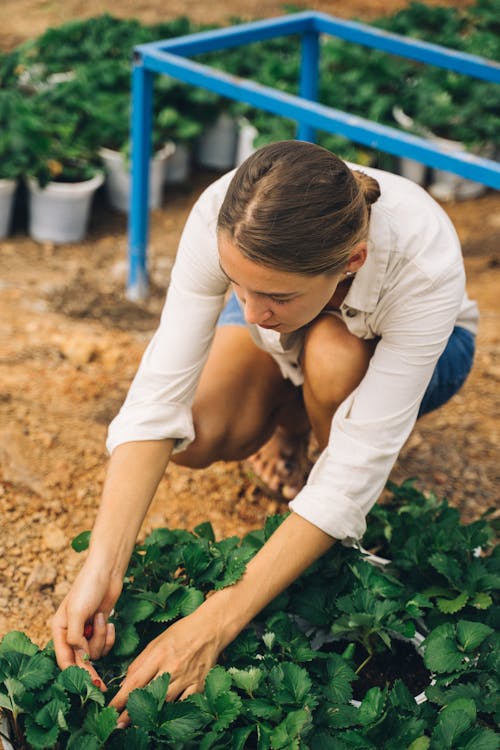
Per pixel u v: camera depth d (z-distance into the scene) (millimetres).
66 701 1725
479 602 2094
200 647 1806
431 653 1944
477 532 2322
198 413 2287
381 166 5215
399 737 1778
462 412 3385
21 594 2457
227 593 1865
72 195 4258
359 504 1918
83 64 5316
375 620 2027
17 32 6277
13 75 5043
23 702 1739
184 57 3564
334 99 5348
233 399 2332
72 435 3012
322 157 1611
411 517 2367
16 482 2803
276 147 1624
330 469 1927
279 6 7410
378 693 1840
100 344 3494
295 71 5418
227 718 1729
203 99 5125
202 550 2096
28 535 2635
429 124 5301
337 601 2049
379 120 5281
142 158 3676
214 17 7031
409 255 1865
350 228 1599
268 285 1601
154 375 1996
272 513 2818
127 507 1911
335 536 1914
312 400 2268
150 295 4000
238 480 2924
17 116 4523
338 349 2133
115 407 3199
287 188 1544
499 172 2721
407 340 1908
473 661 1989
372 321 1975
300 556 1896
